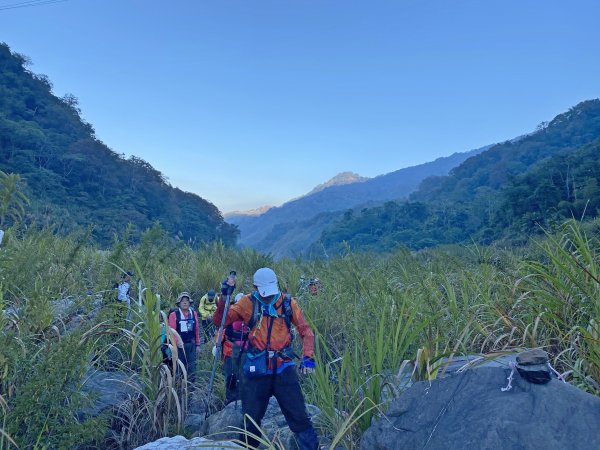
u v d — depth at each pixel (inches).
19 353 152.4
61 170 5664.4
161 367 189.2
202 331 334.6
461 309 187.0
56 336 172.4
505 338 166.4
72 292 243.0
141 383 195.0
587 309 137.3
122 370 206.1
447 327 169.8
